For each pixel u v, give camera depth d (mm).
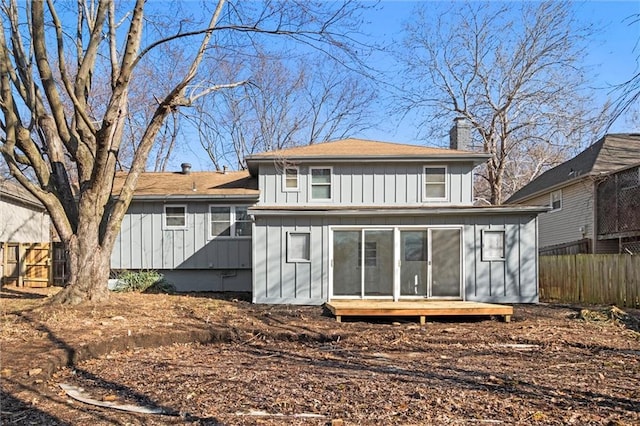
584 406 5504
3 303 12523
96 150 11039
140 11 10875
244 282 18016
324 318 12117
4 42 11352
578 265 16266
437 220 14836
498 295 14664
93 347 8047
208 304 13594
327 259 14672
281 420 5012
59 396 5836
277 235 14734
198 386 6277
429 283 14758
